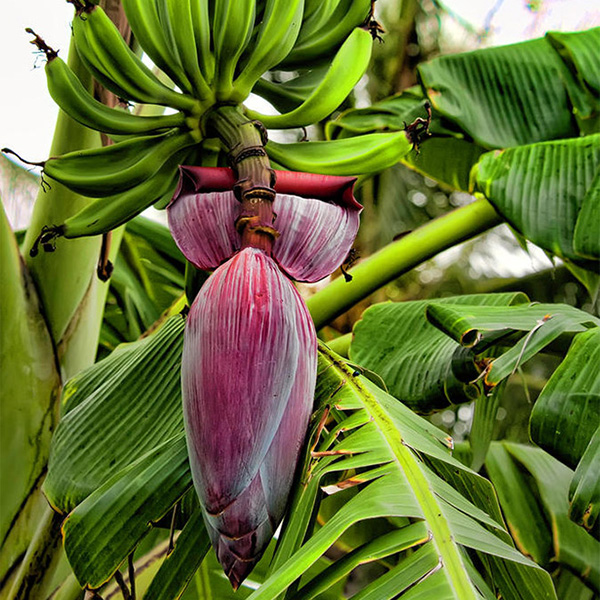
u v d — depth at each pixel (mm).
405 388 1046
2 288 1042
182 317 979
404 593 601
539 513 1312
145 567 1163
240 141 773
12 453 1055
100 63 812
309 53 912
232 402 662
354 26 895
